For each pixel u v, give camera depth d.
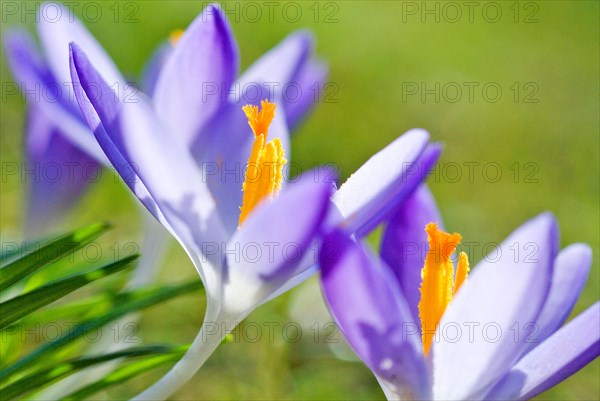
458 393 0.40
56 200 0.47
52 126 0.46
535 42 1.07
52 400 0.44
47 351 0.41
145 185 0.39
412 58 0.99
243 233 0.39
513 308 0.40
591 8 1.12
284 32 0.94
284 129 0.42
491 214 0.78
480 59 1.03
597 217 0.80
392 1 1.02
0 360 0.43
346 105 0.88
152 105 0.42
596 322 0.40
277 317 0.59
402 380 0.39
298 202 0.38
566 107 0.97
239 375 0.55
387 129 0.88
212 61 0.42
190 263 0.63
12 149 0.68
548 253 0.41
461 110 0.93
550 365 0.40
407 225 0.41
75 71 0.39
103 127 0.39
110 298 0.43
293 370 0.57
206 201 0.39
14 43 0.45
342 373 0.57
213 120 0.42
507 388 0.40
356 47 0.96
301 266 0.39
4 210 0.63
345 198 0.39
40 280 0.44
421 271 0.41
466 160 0.87
